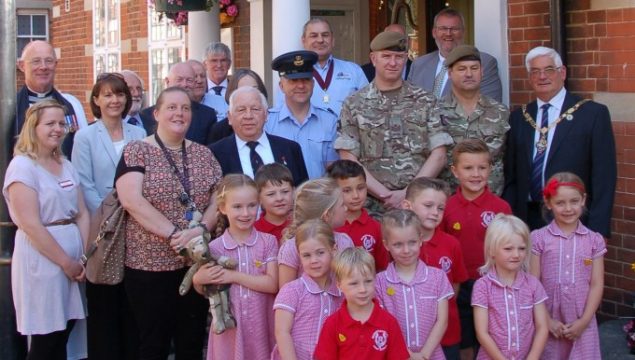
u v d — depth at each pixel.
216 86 8.12
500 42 6.64
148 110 7.20
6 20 5.31
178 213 4.81
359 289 3.95
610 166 5.20
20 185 4.97
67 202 5.15
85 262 5.12
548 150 5.31
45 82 6.15
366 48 10.52
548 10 6.38
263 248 4.61
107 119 5.63
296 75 5.59
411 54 10.06
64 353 5.31
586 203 5.29
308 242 4.15
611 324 6.09
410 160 5.31
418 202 4.59
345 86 6.30
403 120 5.32
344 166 4.73
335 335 4.06
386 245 4.37
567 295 4.62
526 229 4.39
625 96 6.01
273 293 4.57
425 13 9.80
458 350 4.65
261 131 5.31
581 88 6.30
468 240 4.93
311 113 5.80
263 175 4.76
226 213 4.59
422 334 4.31
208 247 4.47
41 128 5.03
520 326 4.41
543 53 5.29
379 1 10.44
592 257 4.63
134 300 4.90
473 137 5.39
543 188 5.19
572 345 4.62
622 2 5.96
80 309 5.24
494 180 5.43
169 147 4.93
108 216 4.92
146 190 4.79
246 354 4.54
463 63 5.31
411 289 4.34
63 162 5.22
